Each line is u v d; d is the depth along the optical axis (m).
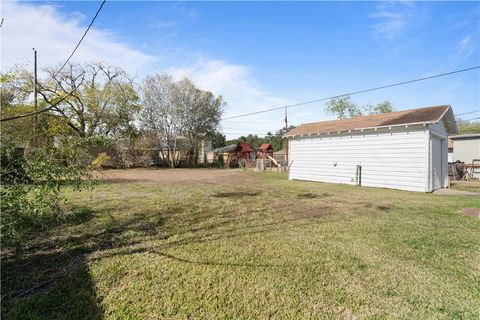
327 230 4.57
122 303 2.33
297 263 3.20
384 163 10.47
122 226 4.70
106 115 21.66
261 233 4.39
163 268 3.04
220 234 4.33
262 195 8.51
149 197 7.89
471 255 3.45
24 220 2.88
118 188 10.04
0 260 3.17
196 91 27.72
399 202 7.25
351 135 11.57
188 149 28.36
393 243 3.90
